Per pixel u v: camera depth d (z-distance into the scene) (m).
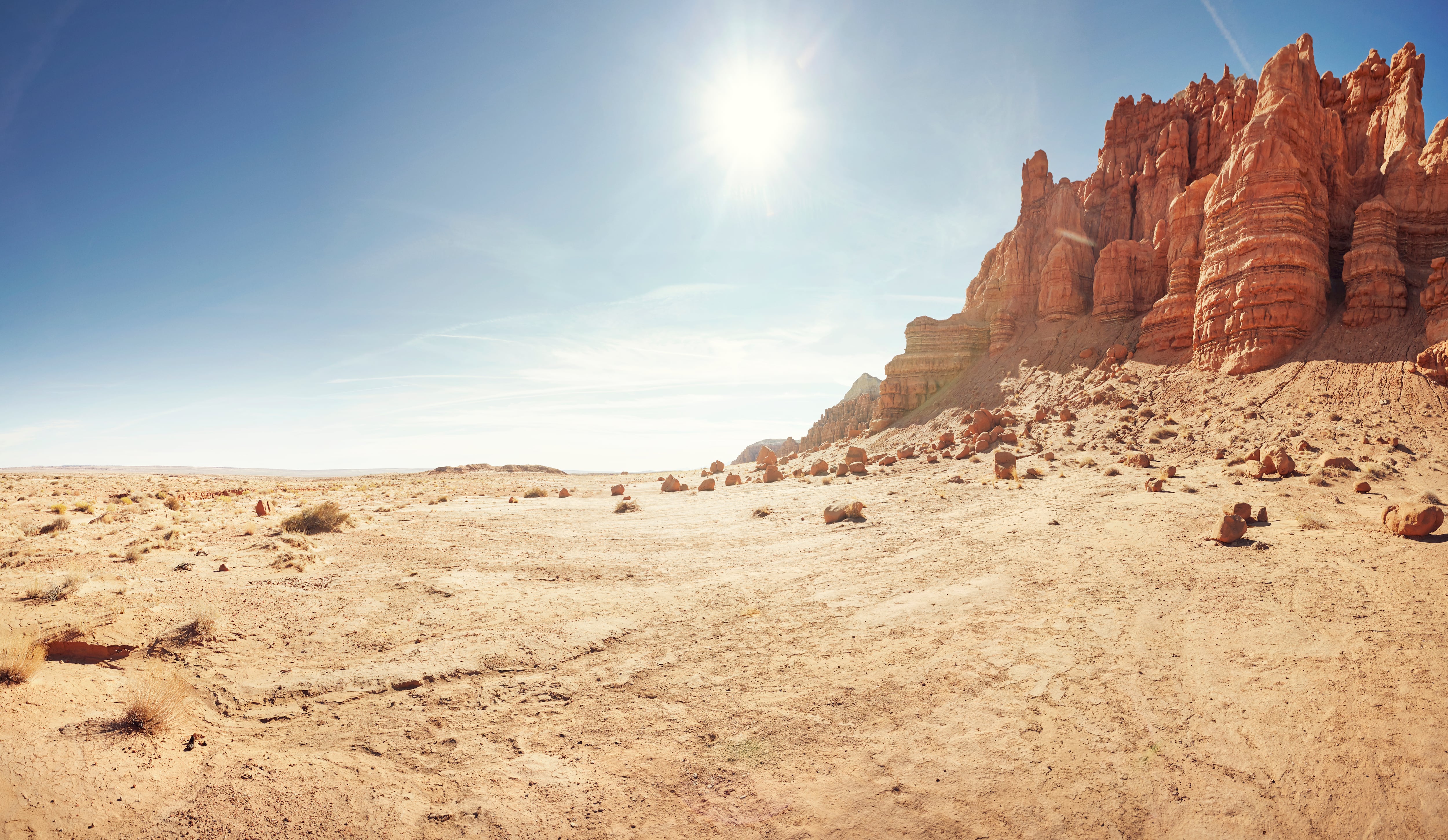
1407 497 17.95
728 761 7.52
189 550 16.88
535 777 7.19
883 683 9.43
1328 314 33.06
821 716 8.54
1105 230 51.62
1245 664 9.08
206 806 6.22
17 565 14.23
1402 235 33.69
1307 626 10.10
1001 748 7.51
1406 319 30.03
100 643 9.24
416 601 13.38
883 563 16.75
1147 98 51.53
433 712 8.69
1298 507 17.73
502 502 35.56
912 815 6.42
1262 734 7.41
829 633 11.70
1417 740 6.93
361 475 116.38
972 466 33.72
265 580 14.06
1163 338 39.84
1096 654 9.80
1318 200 34.94
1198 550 14.80
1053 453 31.77
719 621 12.67
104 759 6.58
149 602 11.55
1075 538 17.05
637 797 6.83
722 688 9.52
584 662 10.56
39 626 9.45
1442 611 10.17
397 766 7.33
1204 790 6.57
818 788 6.94
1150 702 8.32
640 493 41.84
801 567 16.89
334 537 20.39
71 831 5.57
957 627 11.47
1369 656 8.91
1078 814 6.31
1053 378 45.47
